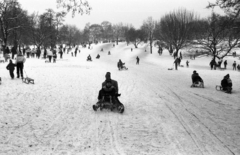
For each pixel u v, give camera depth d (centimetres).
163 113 922
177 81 2052
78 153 534
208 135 683
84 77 1933
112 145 589
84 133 667
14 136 617
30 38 5584
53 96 1142
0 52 4712
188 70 3338
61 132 667
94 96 1206
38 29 5284
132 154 538
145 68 3575
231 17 1070
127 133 679
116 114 878
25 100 1012
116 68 3288
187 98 1260
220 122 816
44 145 573
